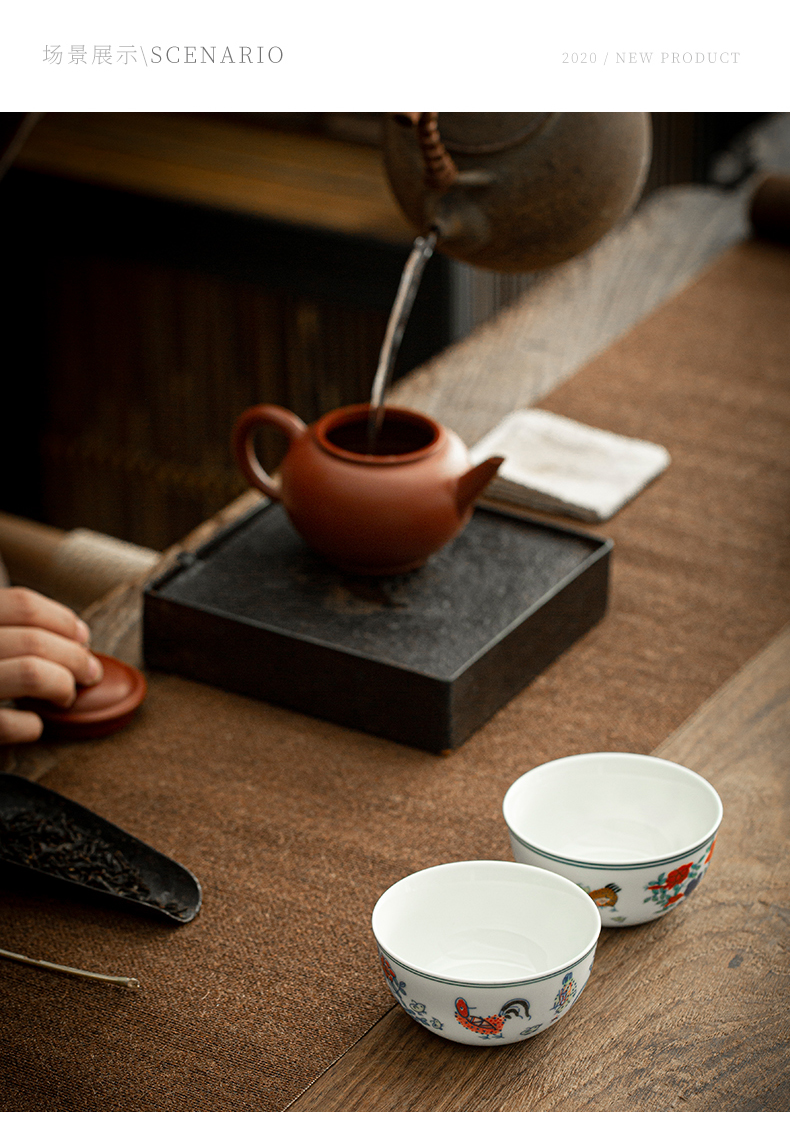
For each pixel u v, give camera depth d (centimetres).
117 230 315
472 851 147
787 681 158
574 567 161
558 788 145
